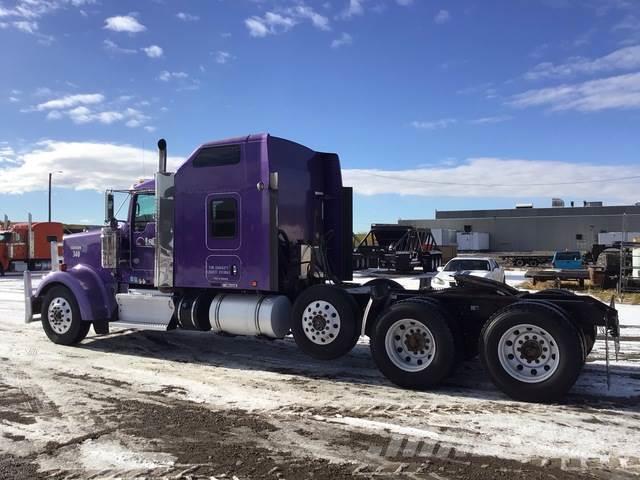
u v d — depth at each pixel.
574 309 6.09
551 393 5.76
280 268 7.75
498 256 49.19
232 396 6.14
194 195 7.95
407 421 5.28
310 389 6.44
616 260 20.58
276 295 7.77
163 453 4.50
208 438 4.83
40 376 7.05
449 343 6.24
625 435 4.89
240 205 7.60
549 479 4.00
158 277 8.23
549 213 78.31
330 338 7.10
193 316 8.02
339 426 5.14
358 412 5.55
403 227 32.75
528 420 5.30
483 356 6.12
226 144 7.72
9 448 4.62
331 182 8.93
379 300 6.90
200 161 7.92
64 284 8.95
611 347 8.91
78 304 8.79
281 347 8.95
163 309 8.32
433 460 4.35
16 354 8.38
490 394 6.21
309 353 7.23
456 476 4.05
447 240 62.25
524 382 5.88
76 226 34.62
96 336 9.86
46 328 9.16
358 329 7.14
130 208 8.89
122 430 5.04
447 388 6.46
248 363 7.82
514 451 4.52
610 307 6.22
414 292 7.04
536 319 5.84
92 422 5.27
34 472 4.14
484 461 4.32
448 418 5.36
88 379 6.90
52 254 9.70
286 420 5.31
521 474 4.09
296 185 8.16
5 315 12.73
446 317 6.35
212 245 7.80
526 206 81.06
